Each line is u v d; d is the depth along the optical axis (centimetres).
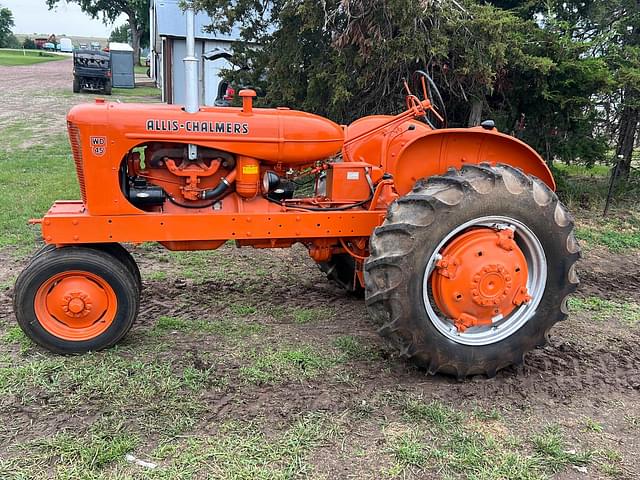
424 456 260
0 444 257
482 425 290
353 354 354
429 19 650
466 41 660
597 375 348
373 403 302
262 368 331
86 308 331
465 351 323
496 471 254
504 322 337
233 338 372
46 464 245
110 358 332
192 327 387
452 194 309
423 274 307
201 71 1384
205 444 261
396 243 304
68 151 1111
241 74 796
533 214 322
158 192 338
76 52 2234
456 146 370
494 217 316
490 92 707
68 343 333
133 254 547
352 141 407
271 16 738
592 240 669
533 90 743
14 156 1040
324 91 711
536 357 367
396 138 400
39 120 1550
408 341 313
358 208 373
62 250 330
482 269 317
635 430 293
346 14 638
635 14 777
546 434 284
